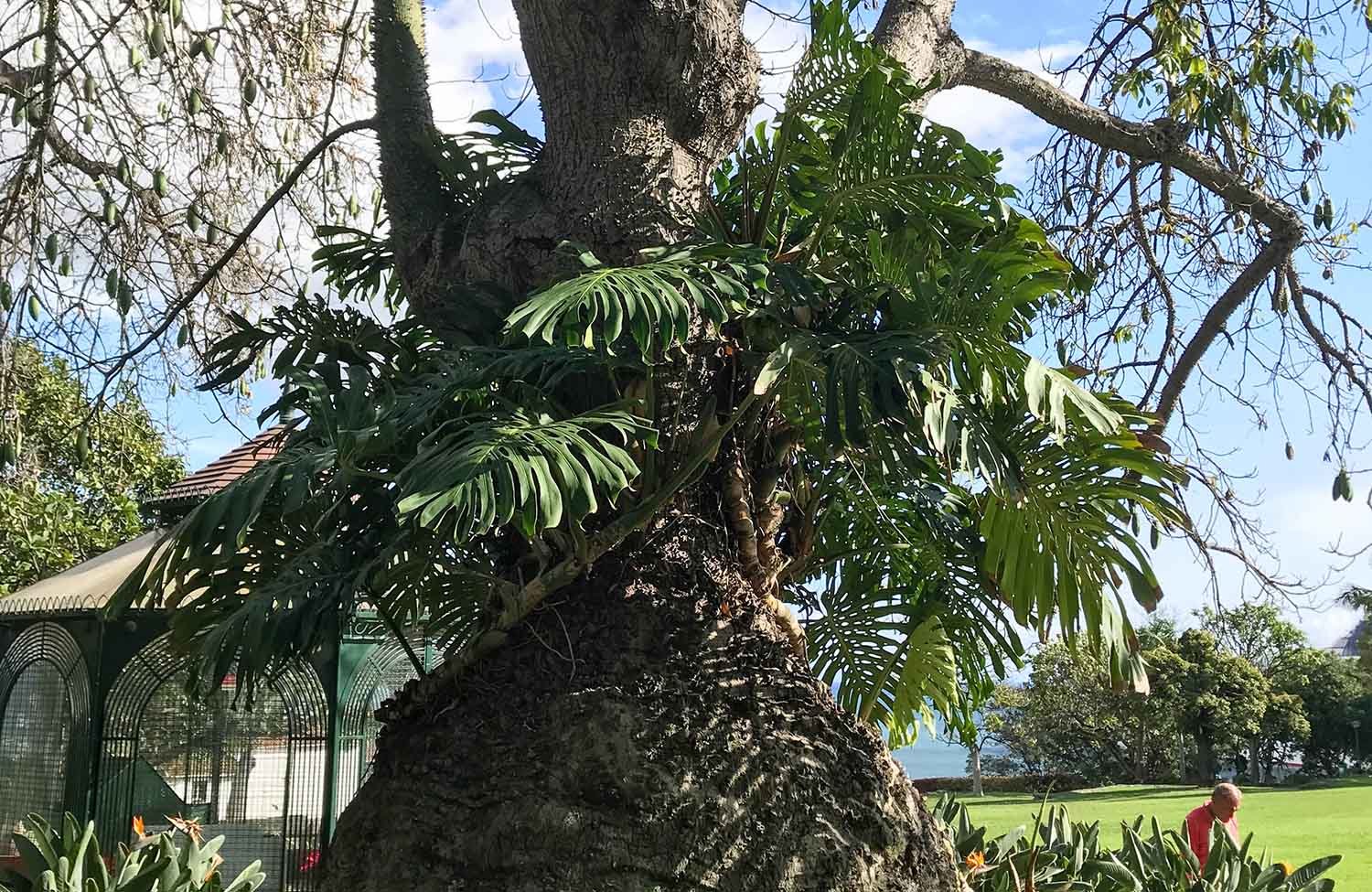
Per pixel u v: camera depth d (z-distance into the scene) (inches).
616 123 178.7
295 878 332.2
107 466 385.4
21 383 247.9
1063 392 144.1
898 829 167.5
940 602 220.2
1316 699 1549.0
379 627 327.6
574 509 125.6
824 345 149.9
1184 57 267.6
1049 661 1282.0
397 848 156.9
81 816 322.3
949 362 151.4
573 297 131.7
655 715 160.6
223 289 242.8
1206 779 1432.1
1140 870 219.3
